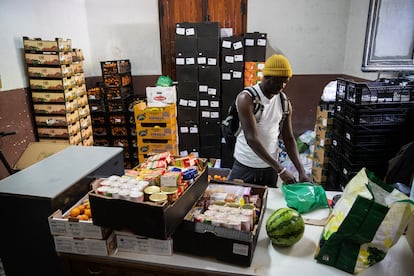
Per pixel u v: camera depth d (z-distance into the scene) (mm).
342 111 2754
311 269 1147
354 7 3932
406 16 2879
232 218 1229
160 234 1114
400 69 2963
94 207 1176
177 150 4074
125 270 1268
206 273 1171
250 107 1815
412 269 1140
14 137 3053
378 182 1184
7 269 1421
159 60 4496
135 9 4344
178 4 4266
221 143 4156
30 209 1289
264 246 1284
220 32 4008
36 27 3398
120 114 4043
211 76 3934
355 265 1113
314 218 1477
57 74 3082
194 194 1352
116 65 3910
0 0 2896
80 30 4277
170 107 3682
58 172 1510
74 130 3371
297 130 4555
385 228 1051
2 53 2918
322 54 4273
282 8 4148
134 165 4227
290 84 4398
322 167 3256
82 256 1279
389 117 2475
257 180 2035
